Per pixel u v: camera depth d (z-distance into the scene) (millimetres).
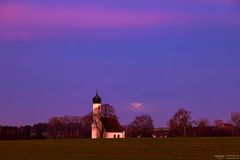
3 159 68688
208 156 69938
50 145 103062
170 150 83250
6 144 109000
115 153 78062
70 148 92000
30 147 96750
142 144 102312
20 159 68500
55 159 68000
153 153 77000
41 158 69812
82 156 72562
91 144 105000
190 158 67188
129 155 73500
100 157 70438
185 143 103312
